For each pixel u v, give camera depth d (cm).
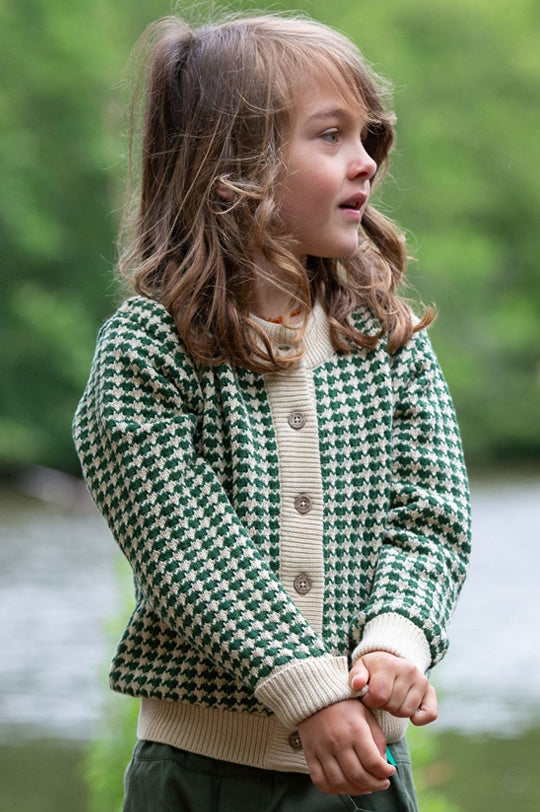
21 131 2748
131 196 272
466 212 3312
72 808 568
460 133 3328
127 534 218
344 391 237
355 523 230
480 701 792
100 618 1095
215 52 242
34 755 670
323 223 235
